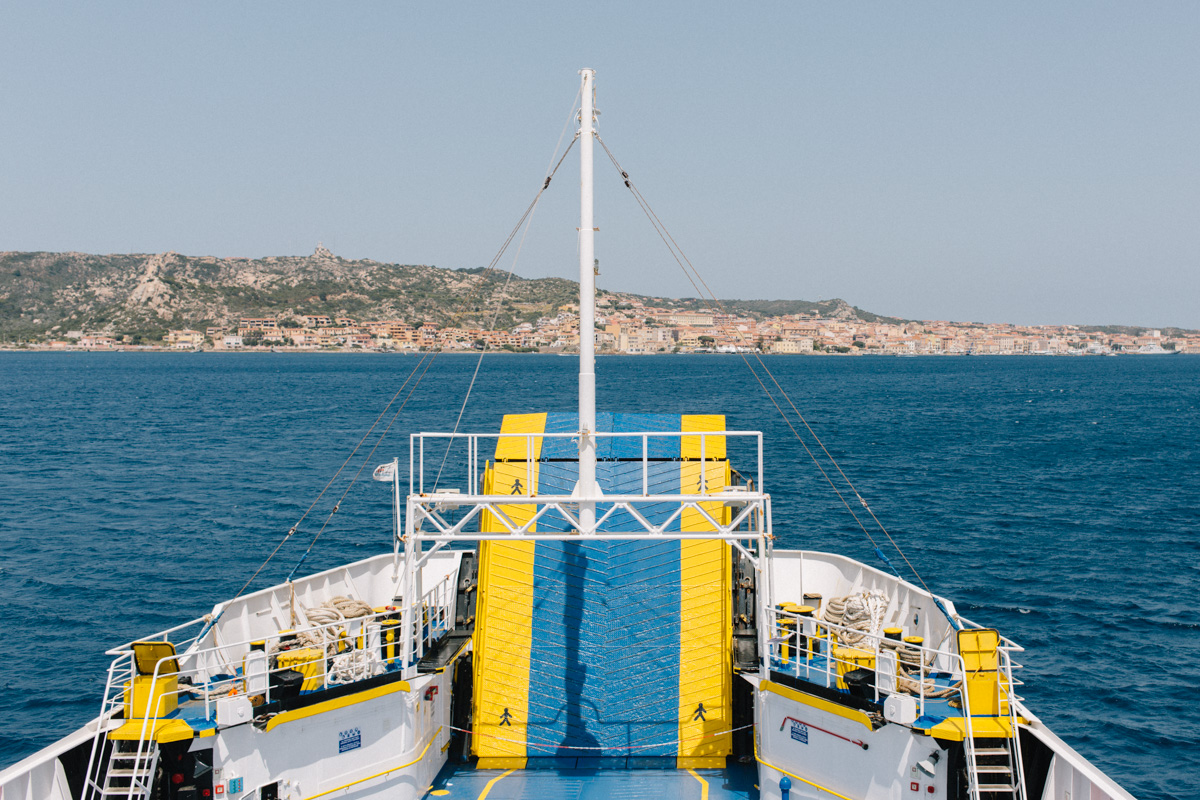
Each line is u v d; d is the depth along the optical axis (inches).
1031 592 1609.3
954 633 671.1
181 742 564.4
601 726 718.5
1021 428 4576.8
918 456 3403.1
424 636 783.1
